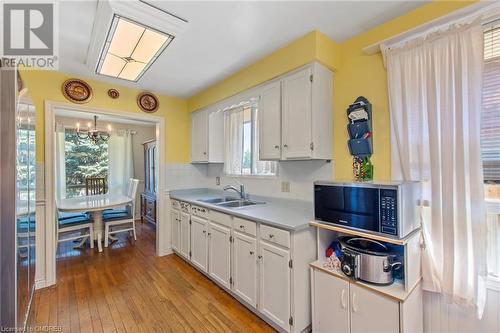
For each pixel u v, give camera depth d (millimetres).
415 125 1586
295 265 1685
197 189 3742
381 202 1404
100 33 1775
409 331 1348
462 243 1355
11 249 1013
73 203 3715
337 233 1935
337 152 2078
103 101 2941
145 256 3342
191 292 2365
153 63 2428
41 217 2480
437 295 1538
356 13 1681
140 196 5629
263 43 2074
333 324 1579
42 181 2500
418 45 1564
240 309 2082
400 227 1336
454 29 1413
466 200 1360
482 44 1329
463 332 1451
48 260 2494
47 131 2537
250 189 2930
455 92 1396
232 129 3287
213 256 2492
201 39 1998
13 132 1040
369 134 1839
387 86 1774
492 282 1365
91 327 1854
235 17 1710
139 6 1521
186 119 3695
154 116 3365
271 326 1865
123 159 5320
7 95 1029
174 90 3283
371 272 1416
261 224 1916
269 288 1848
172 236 3422
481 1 1336
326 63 1957
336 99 2090
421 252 1533
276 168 2594
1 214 997
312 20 1759
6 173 1016
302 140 1996
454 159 1396
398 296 1296
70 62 2395
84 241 3785
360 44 1943
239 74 2629
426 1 1550
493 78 1384
